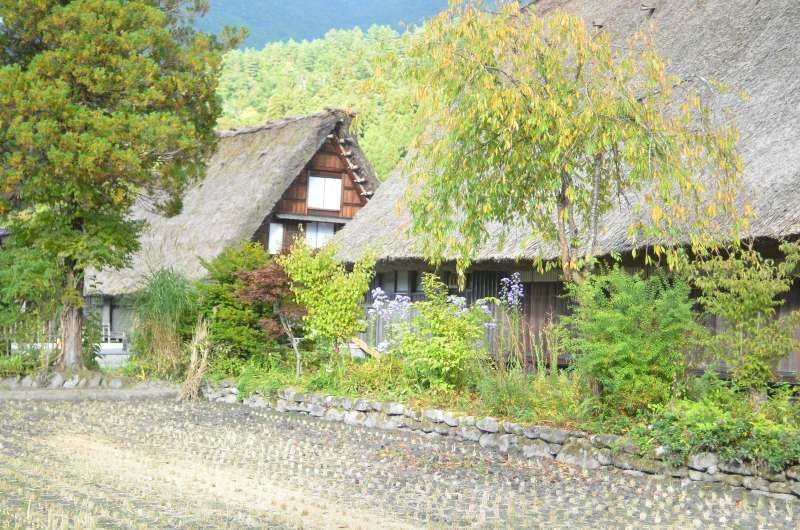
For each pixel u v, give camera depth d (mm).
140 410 14688
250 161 29094
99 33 16484
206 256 25969
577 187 11250
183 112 17641
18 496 7680
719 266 9930
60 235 17422
